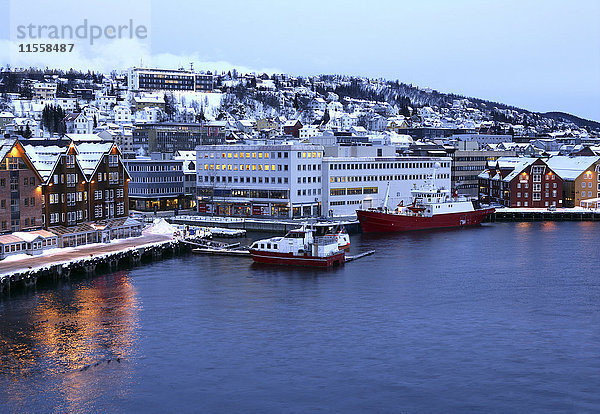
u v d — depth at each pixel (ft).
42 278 333.42
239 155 581.12
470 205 592.60
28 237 356.79
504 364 219.00
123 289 314.14
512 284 330.54
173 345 235.61
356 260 398.21
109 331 249.75
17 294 300.61
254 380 205.87
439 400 192.24
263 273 355.56
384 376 208.95
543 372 212.43
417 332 251.39
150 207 619.26
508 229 560.61
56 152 392.06
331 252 381.40
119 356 224.53
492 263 387.75
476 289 319.27
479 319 268.41
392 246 454.81
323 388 200.23
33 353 226.17
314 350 231.50
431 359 223.30
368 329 254.68
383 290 316.81
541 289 319.68
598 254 420.77
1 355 224.12
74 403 189.88
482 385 202.39
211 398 193.57
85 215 412.36
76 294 302.25
